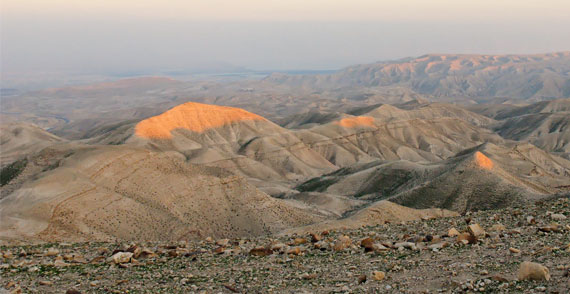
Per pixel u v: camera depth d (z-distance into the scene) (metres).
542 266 16.42
